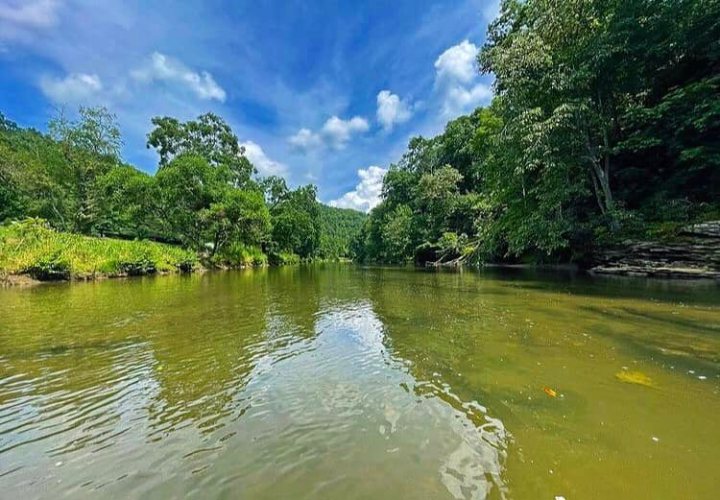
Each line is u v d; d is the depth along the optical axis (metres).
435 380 4.25
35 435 3.18
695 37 12.97
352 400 3.77
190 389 4.15
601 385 3.93
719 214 12.29
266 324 7.58
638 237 14.00
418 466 2.57
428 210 46.31
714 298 8.70
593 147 15.44
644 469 2.48
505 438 2.93
